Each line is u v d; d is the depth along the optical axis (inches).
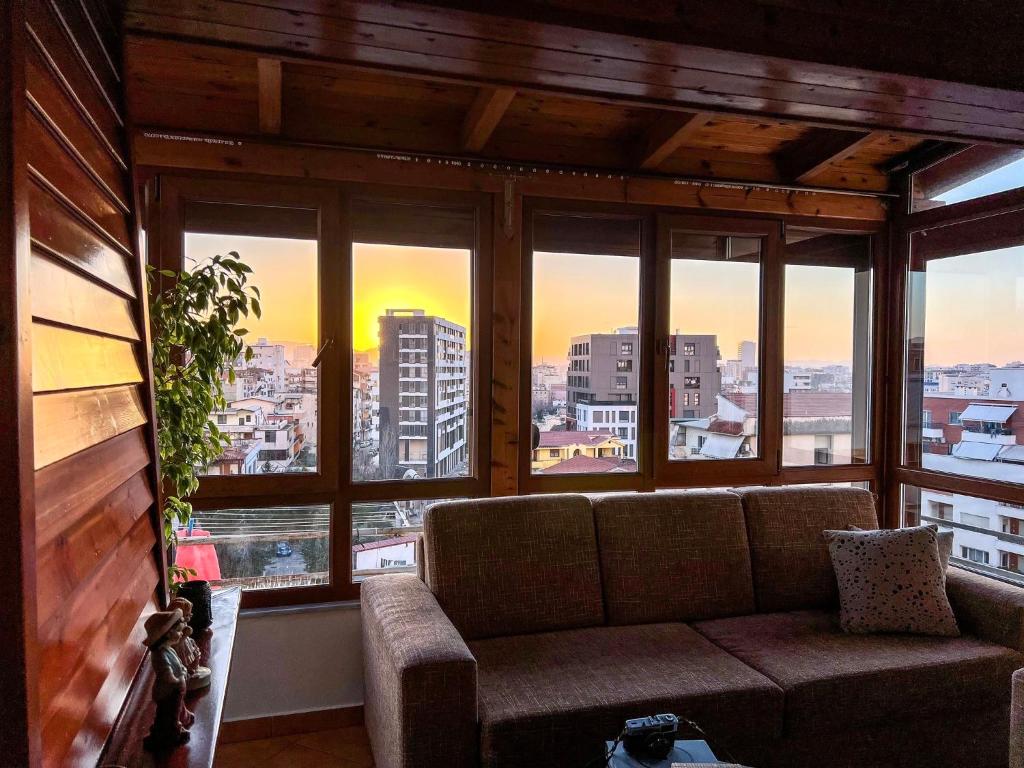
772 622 96.7
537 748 68.6
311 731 100.8
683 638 89.8
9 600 26.9
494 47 66.5
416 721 67.6
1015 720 75.2
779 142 119.2
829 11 70.5
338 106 102.0
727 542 102.5
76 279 38.4
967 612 94.0
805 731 77.3
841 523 108.0
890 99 79.4
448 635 74.9
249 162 98.8
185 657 52.5
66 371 35.3
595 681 76.3
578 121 109.7
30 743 27.0
